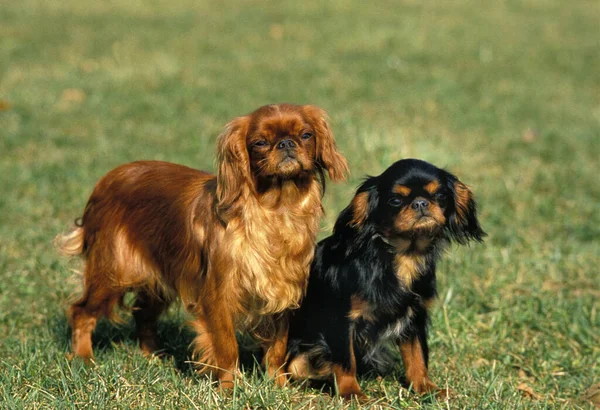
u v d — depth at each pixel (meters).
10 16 25.45
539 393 6.35
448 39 24.30
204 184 6.02
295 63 20.61
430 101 17.22
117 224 6.41
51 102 16.02
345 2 29.34
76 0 28.78
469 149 13.52
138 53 20.97
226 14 27.20
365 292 5.88
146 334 6.95
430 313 6.64
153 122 14.83
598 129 15.30
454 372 6.54
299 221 5.76
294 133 5.66
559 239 9.68
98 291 6.50
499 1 31.59
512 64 21.52
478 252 9.06
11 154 12.66
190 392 5.52
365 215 5.97
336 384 5.91
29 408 5.22
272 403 5.45
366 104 16.75
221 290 5.68
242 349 6.84
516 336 7.38
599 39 25.03
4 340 6.77
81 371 5.90
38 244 9.16
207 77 18.70
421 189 5.83
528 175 12.25
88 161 12.30
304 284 5.93
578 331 7.34
